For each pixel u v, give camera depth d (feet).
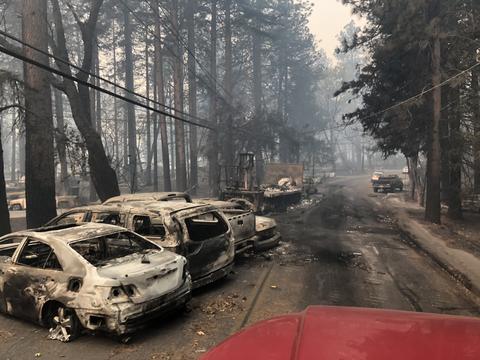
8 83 53.67
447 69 68.74
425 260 40.52
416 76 74.33
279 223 67.67
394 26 72.13
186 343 20.44
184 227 27.40
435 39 65.41
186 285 23.49
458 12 70.18
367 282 32.12
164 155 138.31
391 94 79.41
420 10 69.51
